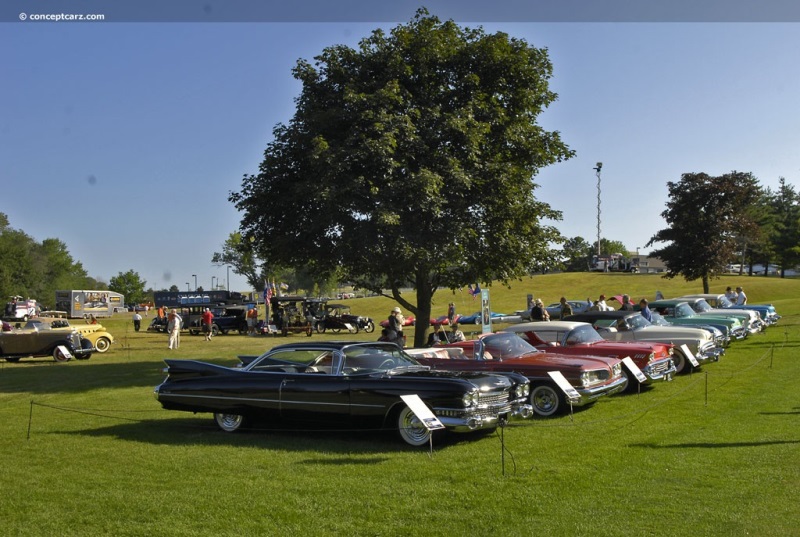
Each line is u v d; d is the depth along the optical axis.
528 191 19.36
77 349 24.67
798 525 5.34
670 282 72.38
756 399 11.70
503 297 70.88
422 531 5.38
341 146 17.06
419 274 20.03
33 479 7.24
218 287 88.50
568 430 9.46
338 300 87.94
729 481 6.62
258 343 33.34
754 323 23.39
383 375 9.34
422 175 16.48
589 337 13.77
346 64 18.86
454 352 12.48
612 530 5.28
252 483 6.91
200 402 10.00
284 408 9.42
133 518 5.86
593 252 108.88
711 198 41.22
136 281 128.25
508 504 6.00
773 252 77.56
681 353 15.30
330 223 17.62
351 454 8.24
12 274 83.56
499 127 18.84
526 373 10.94
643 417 10.35
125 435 9.84
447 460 7.78
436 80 18.81
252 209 18.95
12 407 13.12
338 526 5.54
